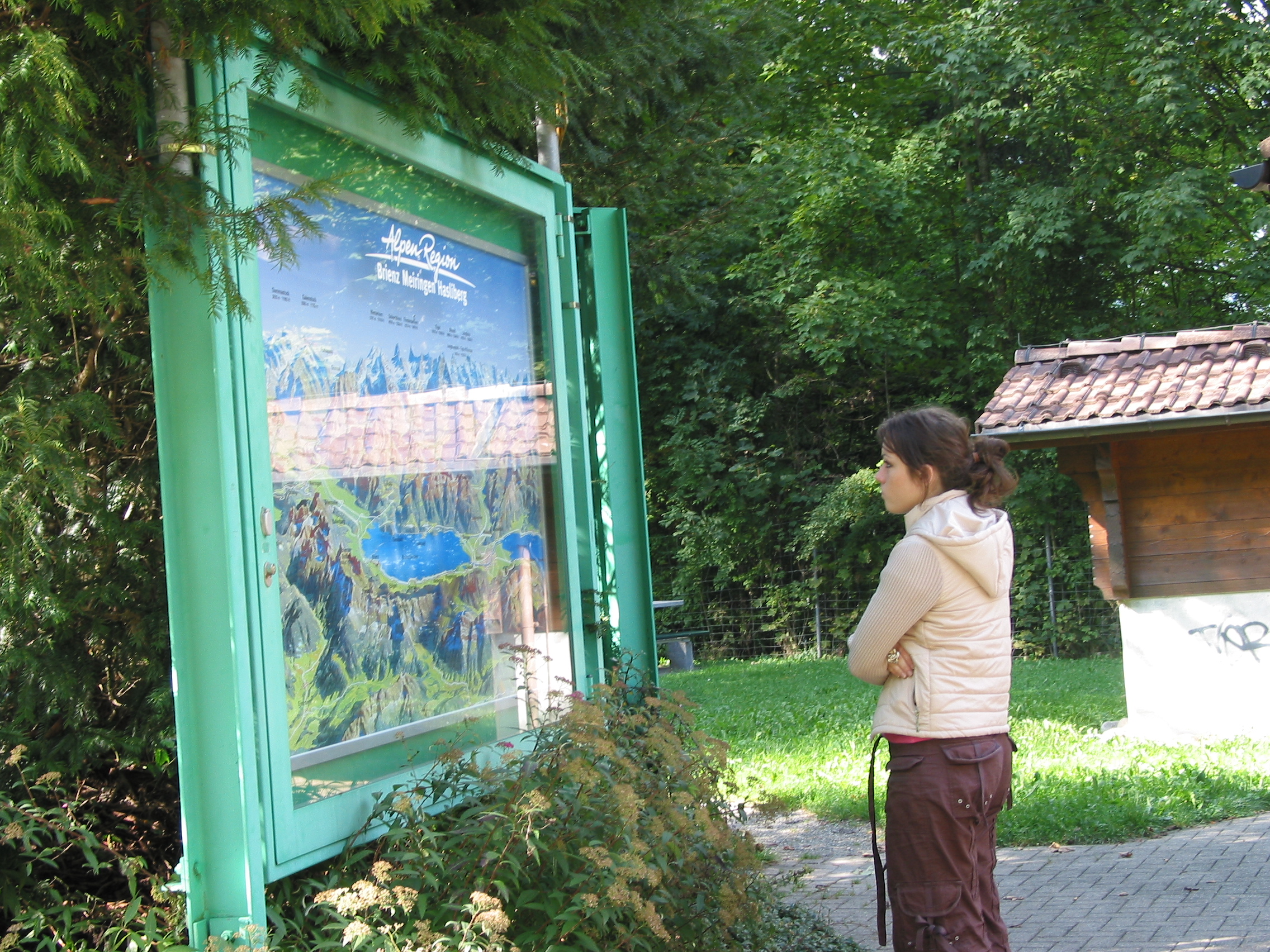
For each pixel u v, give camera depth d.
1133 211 18.30
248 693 3.13
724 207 12.34
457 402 4.41
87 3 2.85
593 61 6.04
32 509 3.06
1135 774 8.20
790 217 20.77
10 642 3.62
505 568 4.64
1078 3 18.61
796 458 21.56
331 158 3.79
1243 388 9.60
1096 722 11.27
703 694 15.34
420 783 3.80
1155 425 9.63
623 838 3.51
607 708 4.31
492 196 4.74
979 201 20.20
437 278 4.36
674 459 21.16
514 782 3.63
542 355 5.11
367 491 3.83
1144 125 18.52
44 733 3.77
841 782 8.59
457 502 4.36
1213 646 10.09
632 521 6.15
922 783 3.29
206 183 3.07
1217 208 18.78
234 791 3.09
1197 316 19.80
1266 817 7.10
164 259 2.97
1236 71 18.77
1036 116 18.81
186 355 3.13
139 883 3.75
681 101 8.16
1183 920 5.20
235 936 3.03
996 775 3.30
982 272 19.83
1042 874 6.14
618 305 6.21
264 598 3.25
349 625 3.68
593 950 3.16
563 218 5.46
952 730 3.29
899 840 3.33
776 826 7.51
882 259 21.28
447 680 4.19
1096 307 20.36
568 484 5.12
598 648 5.48
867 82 22.58
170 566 3.11
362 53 3.79
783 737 11.03
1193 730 10.09
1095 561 10.34
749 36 8.00
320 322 3.65
